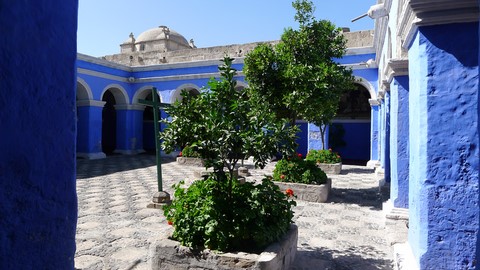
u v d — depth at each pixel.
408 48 3.26
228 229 3.45
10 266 1.29
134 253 4.42
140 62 19.92
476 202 2.51
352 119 19.08
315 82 7.32
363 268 3.99
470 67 2.54
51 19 1.44
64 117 1.50
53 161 1.45
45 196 1.42
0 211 1.25
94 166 13.99
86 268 3.95
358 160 18.42
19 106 1.31
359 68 14.73
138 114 19.84
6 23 1.26
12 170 1.29
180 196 3.89
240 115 3.81
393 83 5.65
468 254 2.53
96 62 17.02
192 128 3.75
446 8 2.53
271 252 3.36
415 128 2.93
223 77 4.11
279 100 7.63
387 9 7.30
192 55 18.92
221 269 3.23
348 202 7.42
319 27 8.23
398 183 5.50
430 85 2.64
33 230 1.37
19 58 1.31
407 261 3.14
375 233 5.30
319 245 4.76
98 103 17.11
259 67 7.65
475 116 2.52
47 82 1.42
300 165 8.04
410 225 3.31
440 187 2.61
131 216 6.23
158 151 7.10
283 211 3.99
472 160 2.52
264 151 3.65
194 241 3.45
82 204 7.21
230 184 3.83
